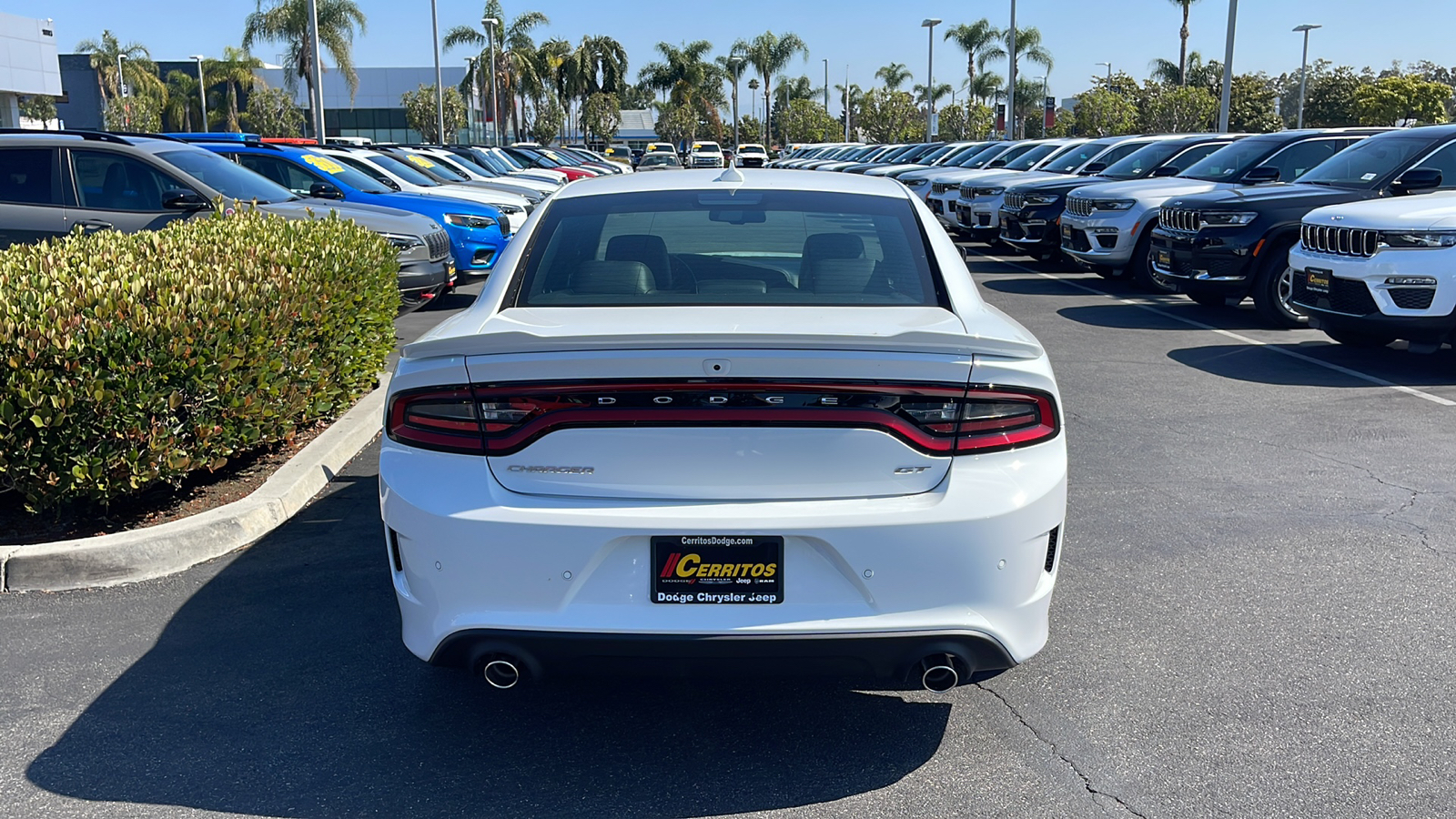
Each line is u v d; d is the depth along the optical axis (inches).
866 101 3444.9
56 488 177.8
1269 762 122.0
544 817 113.2
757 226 150.2
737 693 139.3
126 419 177.6
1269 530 196.1
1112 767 121.5
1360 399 294.0
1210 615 160.4
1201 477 227.8
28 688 140.1
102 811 114.3
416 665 146.7
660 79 3230.8
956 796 116.3
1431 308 307.9
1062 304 488.4
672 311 129.3
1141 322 433.1
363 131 2876.5
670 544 109.0
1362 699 135.6
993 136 2790.4
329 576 175.9
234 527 187.9
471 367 110.7
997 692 138.6
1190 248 422.6
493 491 111.5
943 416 111.3
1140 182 527.5
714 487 110.3
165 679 142.7
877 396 109.9
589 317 127.0
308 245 253.1
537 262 144.2
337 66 1707.7
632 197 160.7
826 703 136.5
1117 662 146.2
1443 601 165.0
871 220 153.4
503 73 2239.2
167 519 193.3
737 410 109.0
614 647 109.8
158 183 367.9
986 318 129.2
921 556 109.3
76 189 364.5
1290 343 381.4
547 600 110.3
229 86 2549.2
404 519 114.1
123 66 2506.2
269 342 209.0
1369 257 318.3
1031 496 112.6
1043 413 115.3
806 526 107.9
